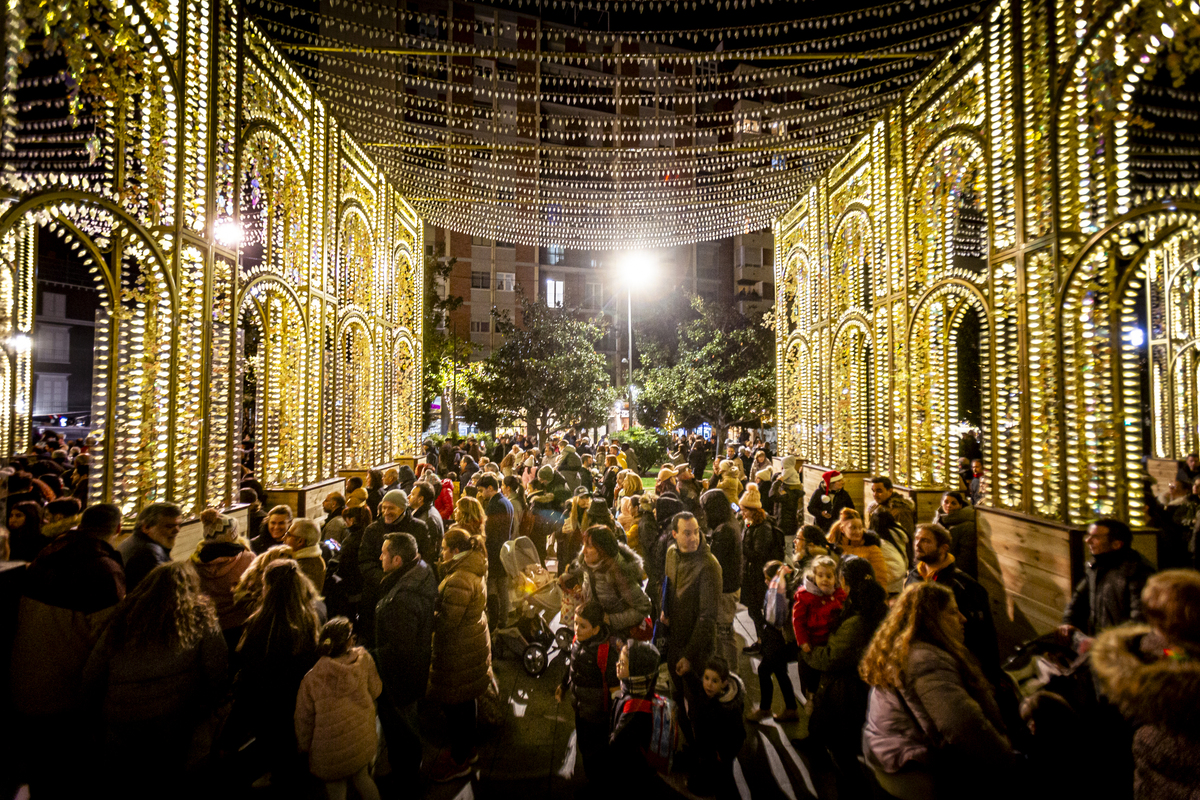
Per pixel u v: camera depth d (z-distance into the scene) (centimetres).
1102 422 584
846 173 1152
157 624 338
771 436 2916
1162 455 1464
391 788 415
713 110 3619
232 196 742
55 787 364
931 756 278
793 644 509
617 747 357
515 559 619
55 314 3419
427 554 557
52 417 2511
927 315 892
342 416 1162
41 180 498
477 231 1709
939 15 751
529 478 1116
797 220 1429
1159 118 937
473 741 430
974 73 768
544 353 2628
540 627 630
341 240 1102
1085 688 349
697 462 1716
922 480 906
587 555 425
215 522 507
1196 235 582
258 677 373
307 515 919
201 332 677
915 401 909
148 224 618
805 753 451
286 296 893
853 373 1147
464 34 3328
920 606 293
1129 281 577
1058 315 610
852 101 980
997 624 666
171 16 630
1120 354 581
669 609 446
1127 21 553
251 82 809
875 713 299
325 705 345
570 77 1197
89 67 561
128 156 616
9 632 387
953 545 614
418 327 1595
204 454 677
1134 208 558
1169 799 213
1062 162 614
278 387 937
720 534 549
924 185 877
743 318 2973
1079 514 590
